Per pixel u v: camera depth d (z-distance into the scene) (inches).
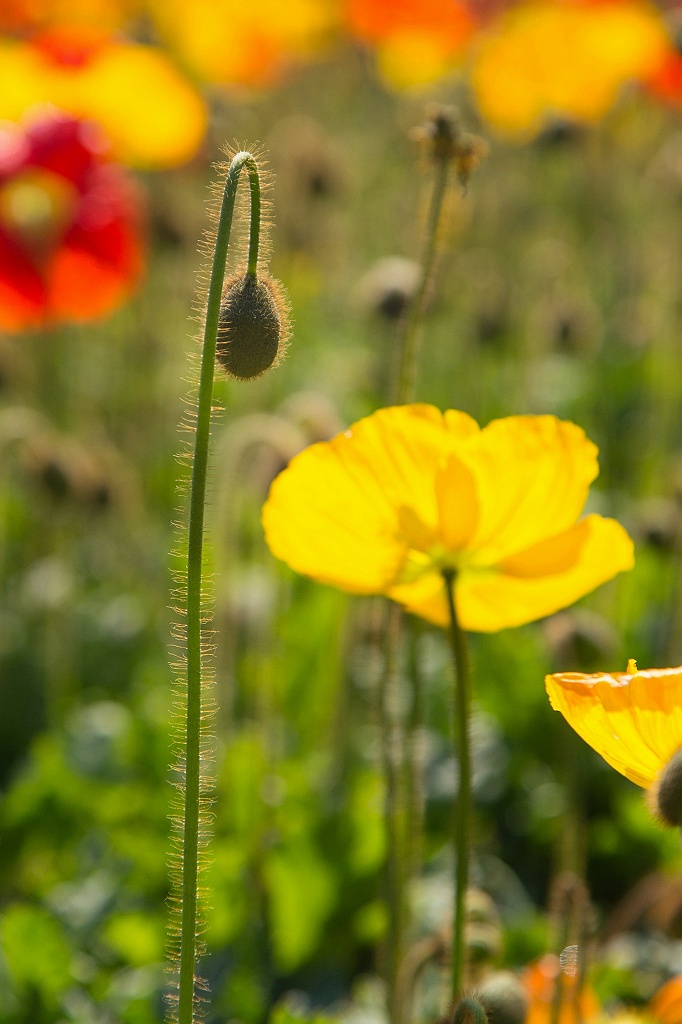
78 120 173.2
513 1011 74.9
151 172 259.9
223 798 133.3
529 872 150.9
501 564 75.2
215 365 68.4
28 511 212.7
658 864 143.5
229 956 122.1
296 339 278.7
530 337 258.4
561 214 302.5
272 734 142.9
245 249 71.6
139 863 127.3
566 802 133.9
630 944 119.6
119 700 185.6
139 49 186.5
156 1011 109.4
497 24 303.3
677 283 268.4
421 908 126.5
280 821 134.3
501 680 161.8
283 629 156.6
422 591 77.3
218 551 151.0
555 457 71.1
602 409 248.8
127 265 173.5
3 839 142.9
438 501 72.1
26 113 178.4
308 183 248.5
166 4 275.7
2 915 137.3
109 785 149.3
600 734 62.7
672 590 168.6
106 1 282.8
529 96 245.1
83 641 190.2
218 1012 114.5
